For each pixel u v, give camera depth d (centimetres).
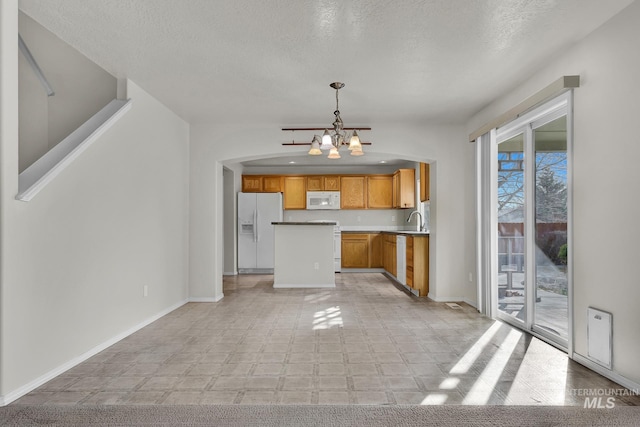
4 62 235
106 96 405
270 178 915
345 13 264
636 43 246
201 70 363
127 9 259
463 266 552
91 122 345
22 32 404
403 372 284
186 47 316
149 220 428
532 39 301
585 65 295
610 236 268
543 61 342
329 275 679
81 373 283
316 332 391
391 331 394
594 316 282
